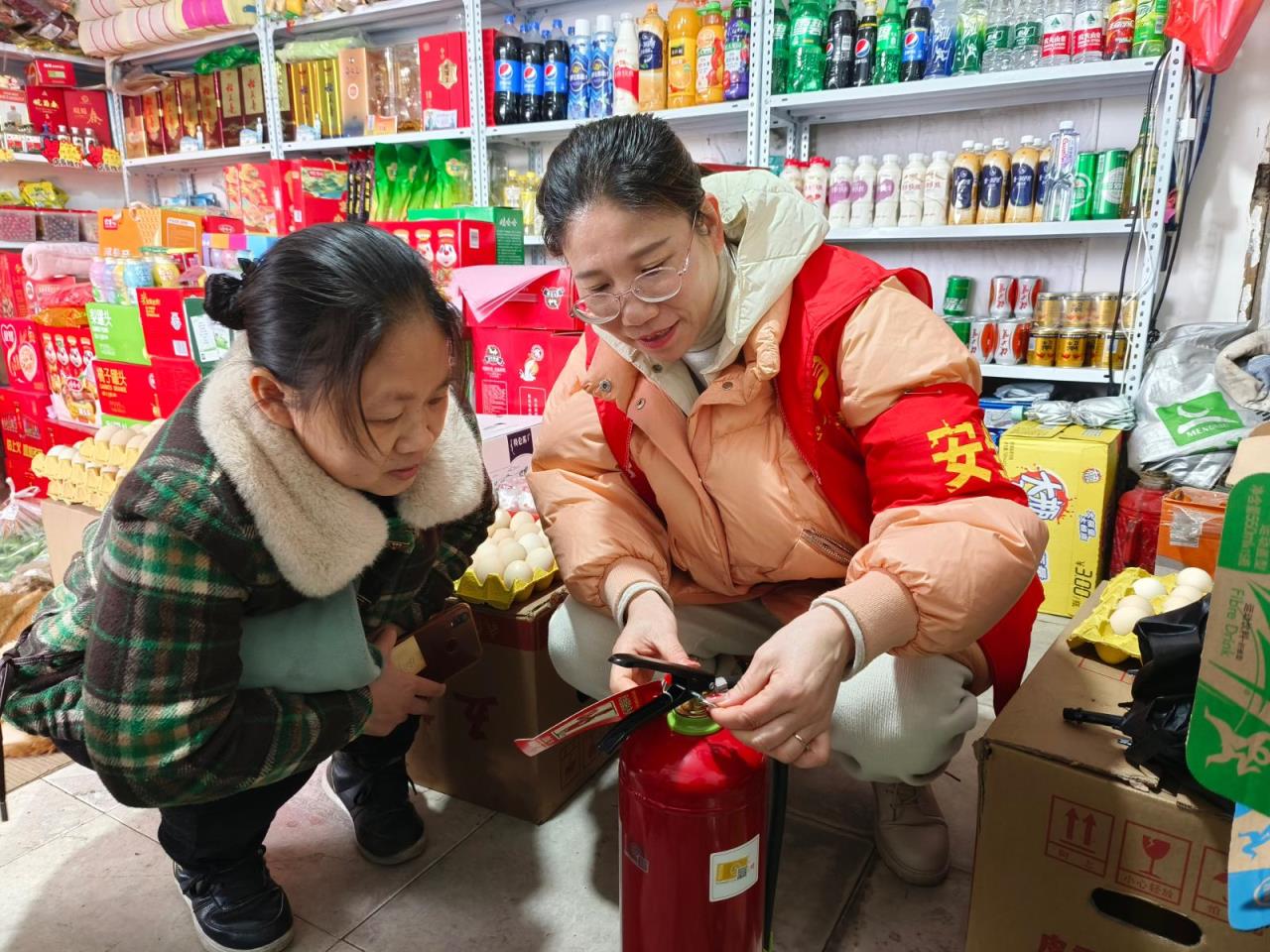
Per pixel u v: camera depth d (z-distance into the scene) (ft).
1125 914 3.35
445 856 4.17
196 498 2.71
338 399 2.47
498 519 5.39
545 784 4.41
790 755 2.66
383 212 10.85
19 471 11.45
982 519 2.91
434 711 4.56
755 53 8.44
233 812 3.45
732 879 2.79
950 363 3.15
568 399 4.09
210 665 2.85
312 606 3.19
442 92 10.32
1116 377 7.73
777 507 3.47
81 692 3.07
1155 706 2.76
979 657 3.66
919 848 3.90
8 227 12.15
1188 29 6.61
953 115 8.91
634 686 2.98
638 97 9.30
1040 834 2.90
